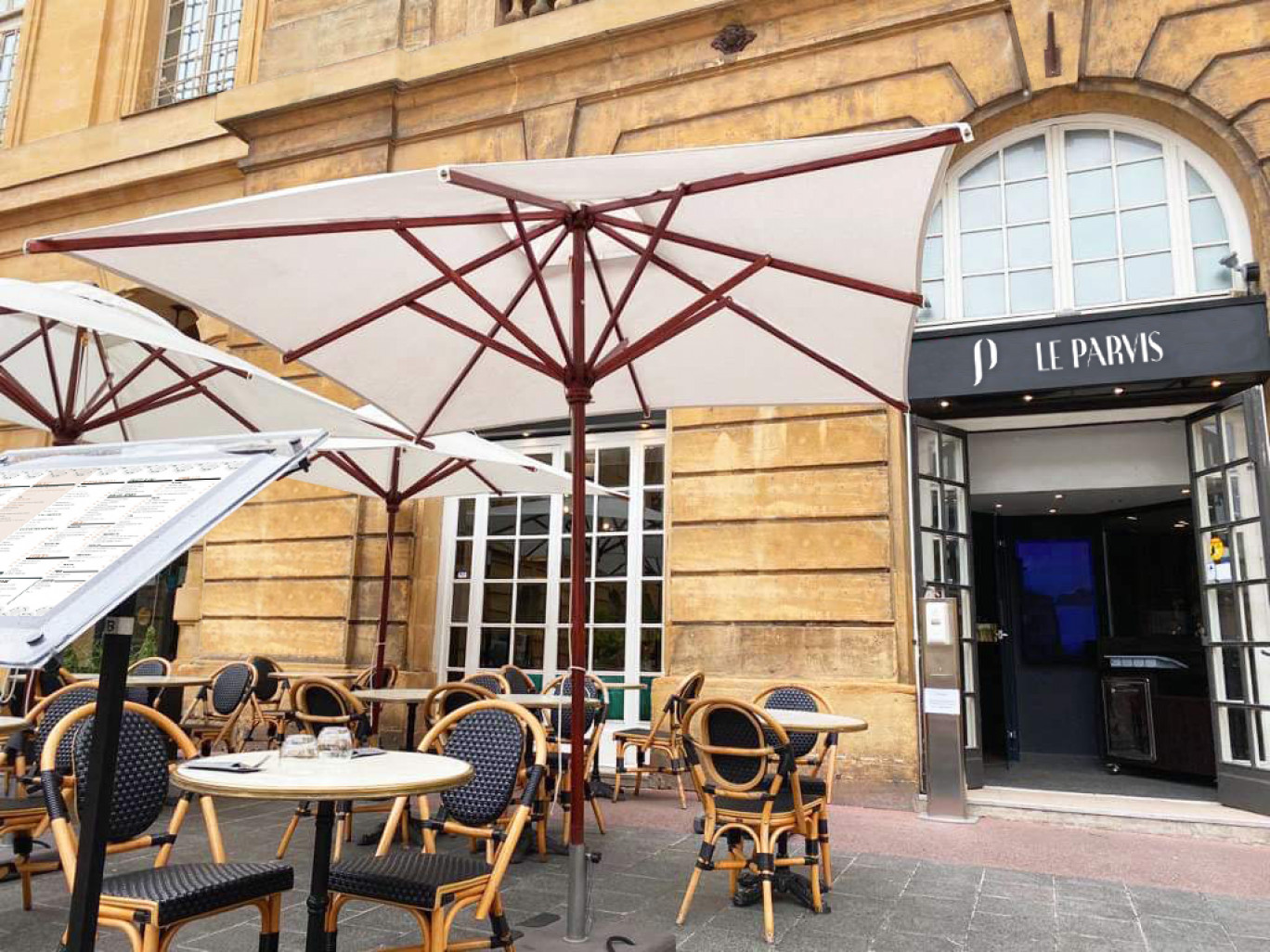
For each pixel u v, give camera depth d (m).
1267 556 6.17
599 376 3.83
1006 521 10.41
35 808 3.83
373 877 2.81
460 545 9.27
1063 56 7.11
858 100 7.69
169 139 11.41
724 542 7.49
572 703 3.59
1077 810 6.18
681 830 5.88
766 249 3.68
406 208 3.30
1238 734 6.37
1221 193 6.91
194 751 3.07
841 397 4.92
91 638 10.77
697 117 8.22
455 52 9.23
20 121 12.84
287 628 9.29
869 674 6.88
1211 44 6.73
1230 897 4.45
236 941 3.66
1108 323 6.62
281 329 4.18
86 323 4.16
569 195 3.35
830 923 3.99
